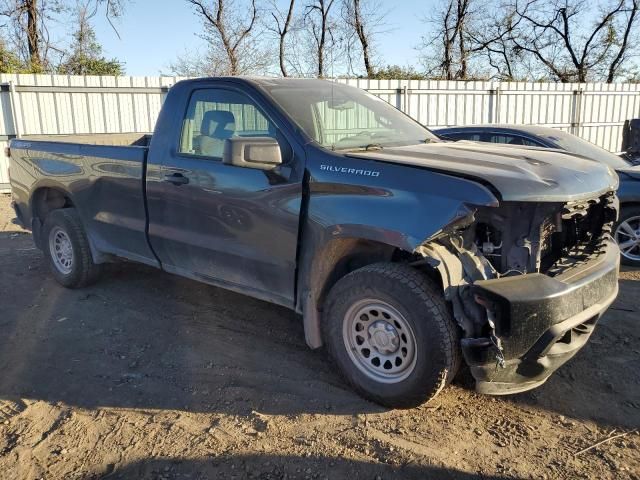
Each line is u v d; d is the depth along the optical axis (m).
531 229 3.32
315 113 4.11
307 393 3.73
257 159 3.56
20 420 3.51
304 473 2.95
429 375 3.22
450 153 3.72
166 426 3.40
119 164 4.96
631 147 10.10
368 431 3.29
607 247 3.89
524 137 7.66
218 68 28.48
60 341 4.64
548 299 3.05
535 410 3.50
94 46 27.33
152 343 4.57
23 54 25.73
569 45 35.25
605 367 4.03
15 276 6.42
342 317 3.59
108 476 2.96
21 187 6.19
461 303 3.15
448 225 3.07
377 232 3.28
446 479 2.88
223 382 3.91
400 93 16.88
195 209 4.36
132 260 5.21
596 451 3.09
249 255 4.05
